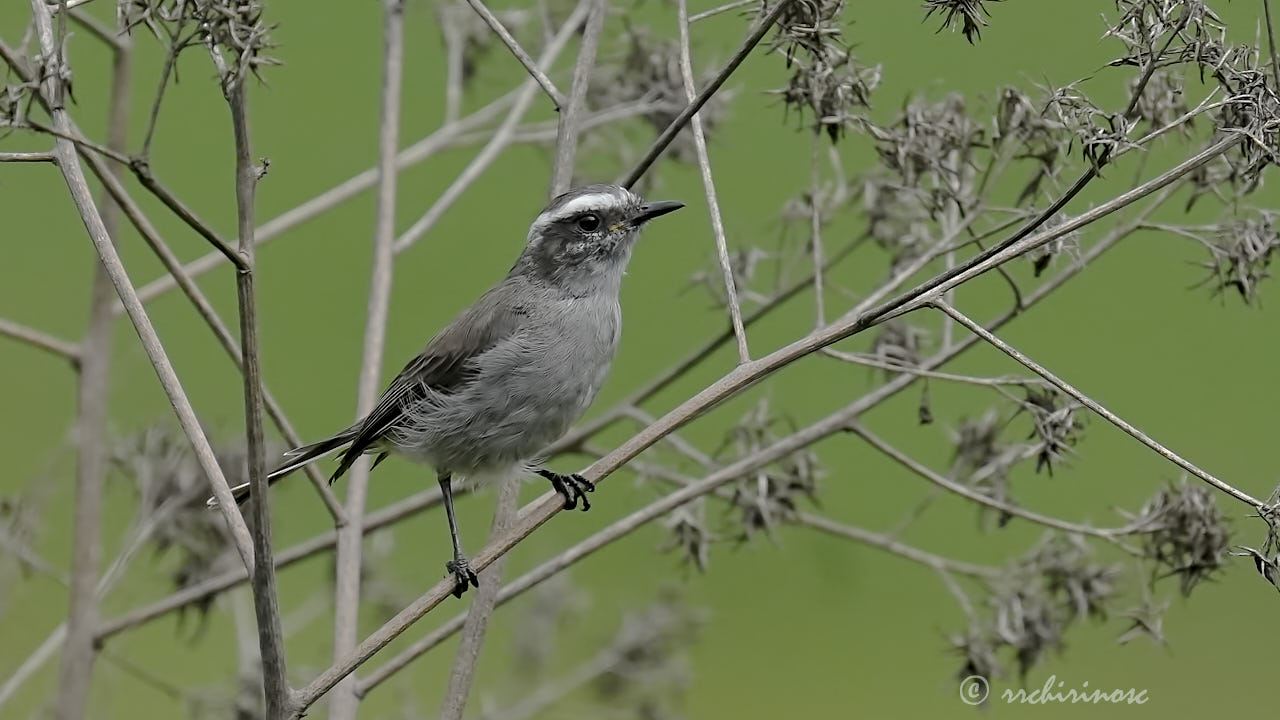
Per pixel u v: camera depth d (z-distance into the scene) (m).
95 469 11.08
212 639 16.05
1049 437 10.05
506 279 10.75
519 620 13.51
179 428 12.19
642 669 13.09
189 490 11.94
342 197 11.67
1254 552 7.77
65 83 7.82
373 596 13.37
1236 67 8.02
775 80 16.89
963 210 10.56
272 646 7.32
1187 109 10.34
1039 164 10.23
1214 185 10.52
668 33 14.62
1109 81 14.46
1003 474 11.05
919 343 11.53
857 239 11.74
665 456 12.27
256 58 7.04
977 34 8.52
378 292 10.73
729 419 17.50
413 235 11.01
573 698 13.20
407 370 10.52
